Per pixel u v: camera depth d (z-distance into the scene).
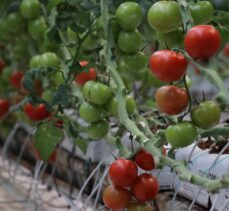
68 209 1.77
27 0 1.79
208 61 1.19
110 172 1.27
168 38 1.30
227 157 1.33
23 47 1.99
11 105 2.25
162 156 1.22
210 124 1.21
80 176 1.81
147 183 1.27
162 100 1.22
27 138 2.06
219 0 2.37
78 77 1.49
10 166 2.17
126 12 1.37
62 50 1.73
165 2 1.25
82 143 1.54
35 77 1.62
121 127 1.49
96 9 1.49
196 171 1.37
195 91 2.49
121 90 1.34
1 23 1.94
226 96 1.17
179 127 1.21
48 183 1.95
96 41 1.53
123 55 1.45
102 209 1.55
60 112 1.56
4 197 1.98
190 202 1.43
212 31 1.16
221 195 1.31
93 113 1.39
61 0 1.58
